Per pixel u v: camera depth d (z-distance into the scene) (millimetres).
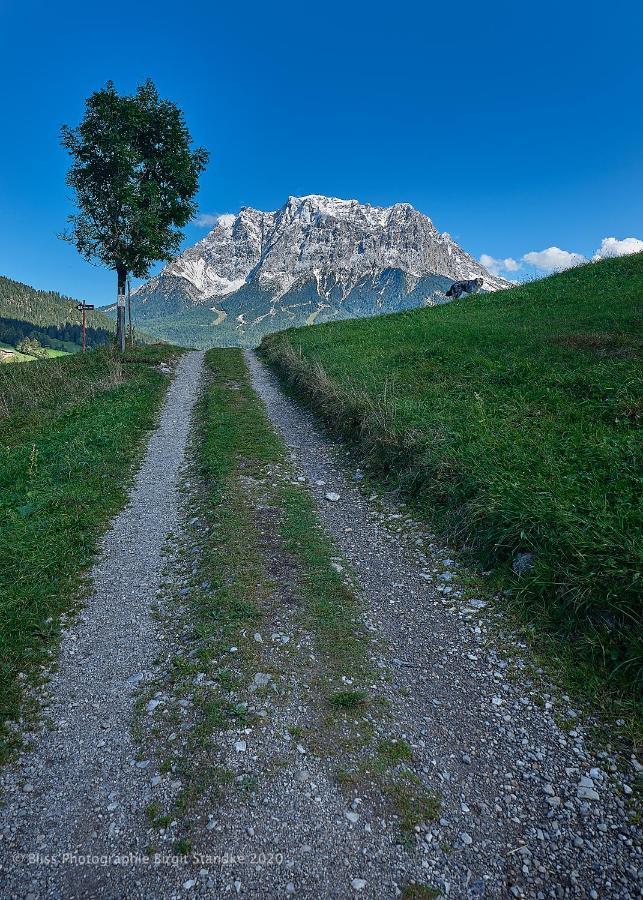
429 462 9617
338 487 10766
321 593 6793
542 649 5629
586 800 4023
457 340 18922
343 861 3537
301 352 23953
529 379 12797
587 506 6758
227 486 10445
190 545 8445
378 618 6375
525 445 9344
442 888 3395
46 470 11680
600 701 4898
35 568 7477
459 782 4188
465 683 5312
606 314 17547
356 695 4996
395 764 4324
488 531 7328
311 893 3338
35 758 4516
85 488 10633
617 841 3709
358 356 20281
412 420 11688
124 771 4324
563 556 6207
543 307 22375
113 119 24969
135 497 10688
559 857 3604
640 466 7617
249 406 17438
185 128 28094
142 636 6191
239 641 5824
